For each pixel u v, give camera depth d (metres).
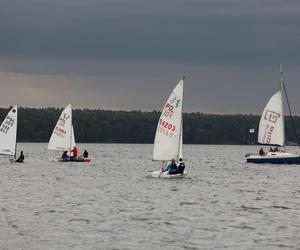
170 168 142.12
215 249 63.00
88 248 62.69
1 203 93.81
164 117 134.12
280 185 135.50
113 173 167.50
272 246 64.62
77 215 82.44
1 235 67.81
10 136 179.75
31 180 138.88
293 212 88.75
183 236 69.12
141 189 119.25
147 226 74.94
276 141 199.25
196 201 100.81
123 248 62.91
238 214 86.06
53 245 63.59
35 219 78.31
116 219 79.75
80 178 147.25
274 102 199.00
